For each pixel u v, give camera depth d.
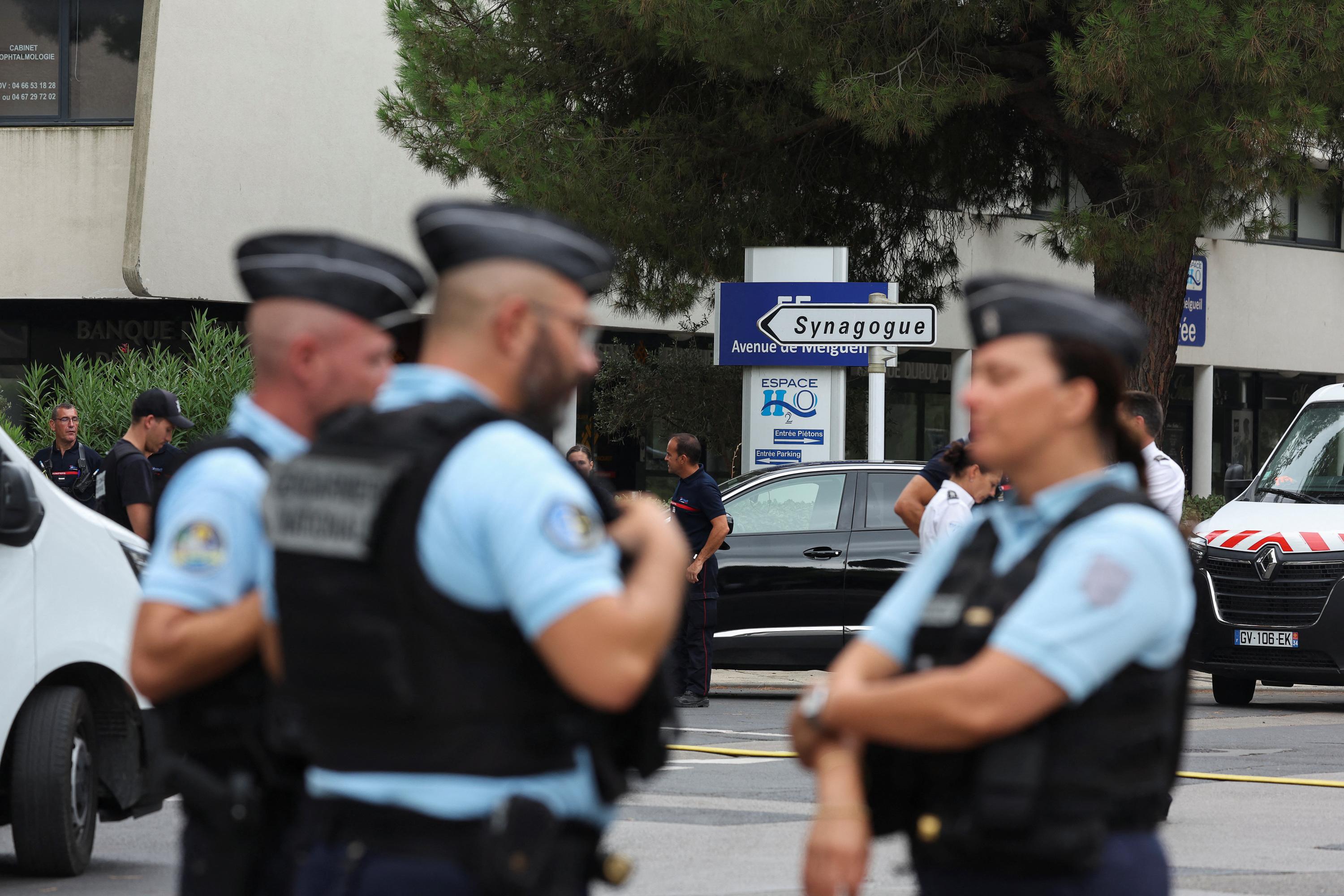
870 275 46.47
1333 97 33.00
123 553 16.02
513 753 5.27
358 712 5.31
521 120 36.66
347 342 6.98
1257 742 26.72
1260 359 72.75
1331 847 17.12
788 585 32.62
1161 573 5.62
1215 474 73.44
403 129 38.72
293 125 48.78
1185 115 33.09
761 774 21.97
